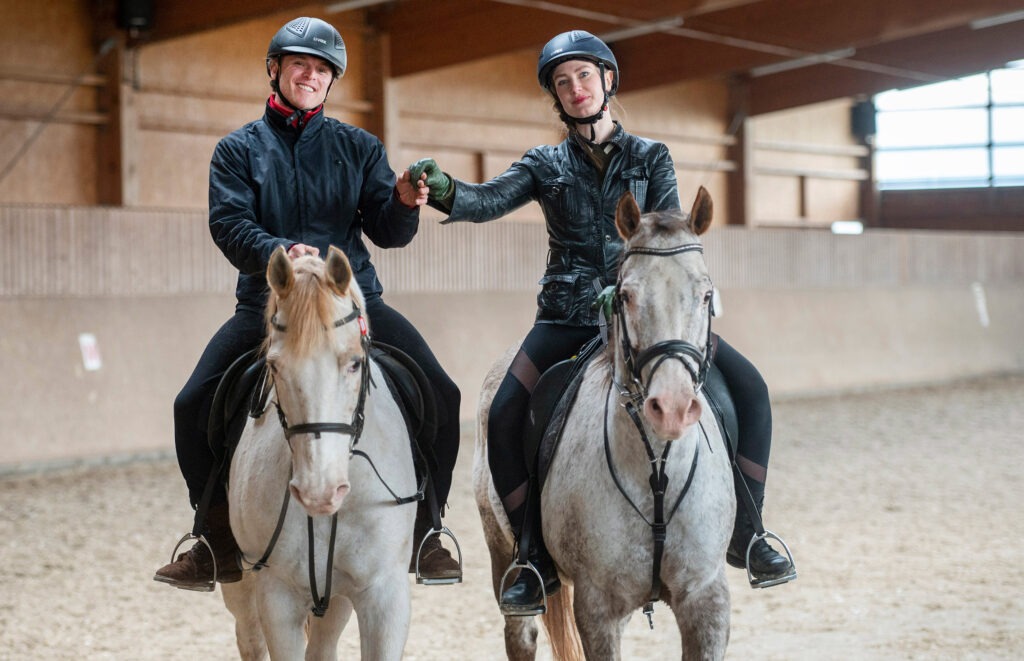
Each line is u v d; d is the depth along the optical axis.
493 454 3.56
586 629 3.17
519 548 3.40
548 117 3.71
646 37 16.77
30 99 11.62
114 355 10.44
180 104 12.73
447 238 12.88
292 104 3.31
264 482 3.03
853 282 17.05
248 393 3.25
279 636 3.06
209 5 11.64
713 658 3.10
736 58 16.06
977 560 6.66
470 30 13.88
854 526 7.80
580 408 3.31
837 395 16.23
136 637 5.30
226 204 3.19
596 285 3.47
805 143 20.97
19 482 9.40
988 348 19.03
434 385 3.48
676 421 2.69
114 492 9.06
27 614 5.68
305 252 2.91
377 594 3.07
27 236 9.87
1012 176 23.56
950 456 10.91
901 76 18.06
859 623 5.30
